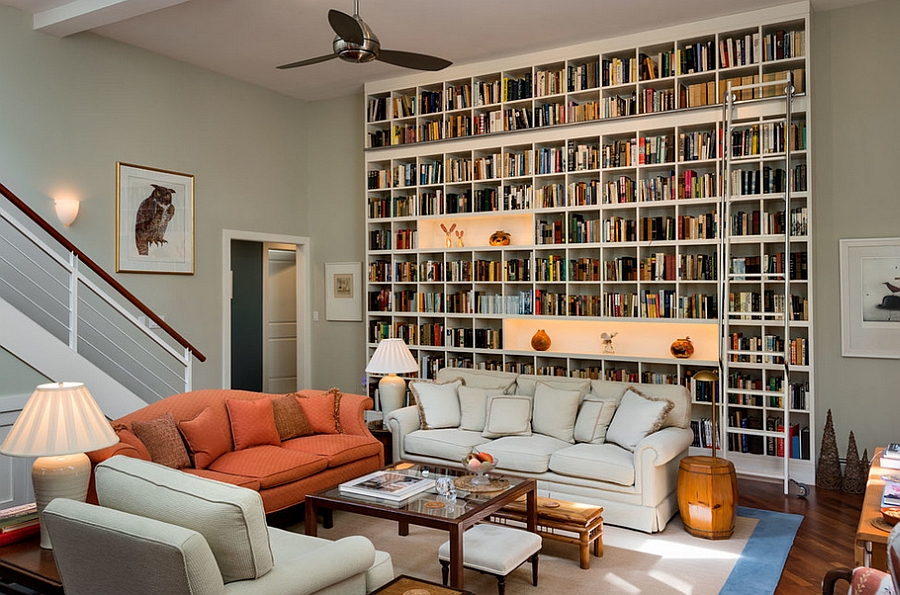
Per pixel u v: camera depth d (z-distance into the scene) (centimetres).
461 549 325
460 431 538
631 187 624
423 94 727
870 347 548
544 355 654
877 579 209
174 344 663
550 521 391
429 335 725
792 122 565
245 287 862
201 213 691
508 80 673
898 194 540
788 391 538
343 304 800
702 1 538
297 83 748
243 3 534
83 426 295
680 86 604
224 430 467
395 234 744
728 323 563
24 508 329
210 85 701
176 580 210
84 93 590
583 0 533
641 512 440
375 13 556
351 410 528
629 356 617
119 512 228
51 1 527
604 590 354
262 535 231
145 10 515
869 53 549
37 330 446
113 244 612
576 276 648
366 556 266
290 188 797
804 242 564
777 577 367
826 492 526
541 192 661
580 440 503
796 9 543
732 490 427
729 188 560
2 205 537
